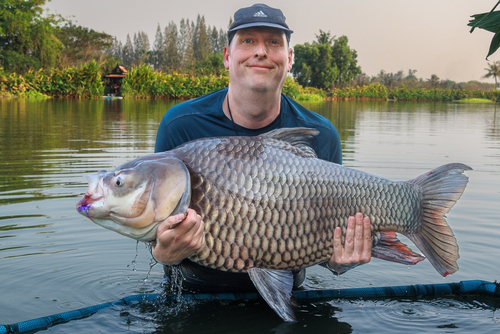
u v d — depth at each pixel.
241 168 2.34
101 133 10.50
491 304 2.81
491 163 7.17
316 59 79.31
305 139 2.53
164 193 2.19
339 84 81.88
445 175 2.67
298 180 2.40
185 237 2.18
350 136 11.12
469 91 71.19
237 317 2.61
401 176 5.94
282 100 3.14
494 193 5.13
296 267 2.47
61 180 5.45
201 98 3.13
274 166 2.38
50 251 3.38
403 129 13.59
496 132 12.95
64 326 2.43
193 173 2.29
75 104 24.56
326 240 2.48
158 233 2.21
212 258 2.34
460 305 2.80
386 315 2.65
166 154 2.33
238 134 3.02
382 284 3.07
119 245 3.56
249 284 2.98
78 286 2.91
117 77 58.41
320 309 2.72
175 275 2.90
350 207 2.51
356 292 2.89
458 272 3.17
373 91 59.88
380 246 2.65
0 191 4.89
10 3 47.25
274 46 2.77
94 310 2.60
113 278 3.05
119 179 2.19
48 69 49.38
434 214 2.68
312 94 53.94
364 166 6.64
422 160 7.28
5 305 2.62
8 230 3.74
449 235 2.66
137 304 2.72
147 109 20.88
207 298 2.86
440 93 67.00
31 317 2.50
